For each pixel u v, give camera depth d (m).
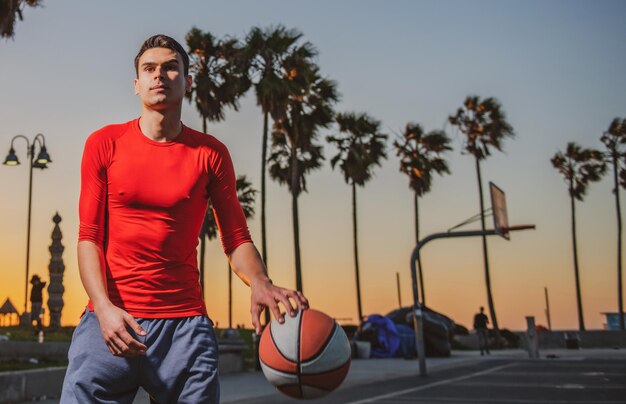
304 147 28.05
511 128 42.25
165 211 2.66
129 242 2.64
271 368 2.87
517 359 25.30
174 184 2.68
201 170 2.75
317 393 2.87
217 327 27.83
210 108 26.59
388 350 26.28
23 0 15.38
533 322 26.72
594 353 30.44
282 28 26.89
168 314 2.64
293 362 2.82
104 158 2.66
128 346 2.43
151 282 2.63
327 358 2.83
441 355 26.64
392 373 17.69
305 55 26.80
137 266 2.64
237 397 11.88
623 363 21.83
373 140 35.69
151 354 2.58
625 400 10.95
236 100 26.91
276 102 26.12
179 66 2.73
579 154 48.88
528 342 26.67
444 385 14.37
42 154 25.08
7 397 10.35
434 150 40.31
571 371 18.11
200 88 26.31
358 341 26.45
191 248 2.76
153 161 2.68
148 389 2.64
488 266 44.72
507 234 20.48
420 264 44.78
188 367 2.62
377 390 13.38
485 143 43.16
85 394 2.54
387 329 26.72
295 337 2.84
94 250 2.62
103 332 2.45
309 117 27.59
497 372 18.16
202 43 27.03
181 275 2.70
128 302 2.62
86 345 2.57
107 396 2.57
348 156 34.81
